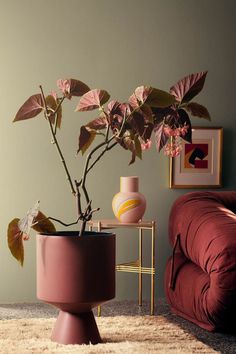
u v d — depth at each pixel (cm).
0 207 507
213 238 415
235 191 516
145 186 530
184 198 489
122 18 524
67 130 516
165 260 533
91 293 378
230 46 543
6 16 506
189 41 536
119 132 376
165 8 531
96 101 375
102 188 522
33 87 511
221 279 404
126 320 441
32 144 511
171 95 368
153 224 476
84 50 518
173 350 374
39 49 511
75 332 386
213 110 542
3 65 506
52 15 512
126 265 496
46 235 389
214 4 539
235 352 385
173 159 531
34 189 512
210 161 539
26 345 380
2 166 507
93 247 378
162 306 502
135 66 527
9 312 479
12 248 386
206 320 425
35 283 512
